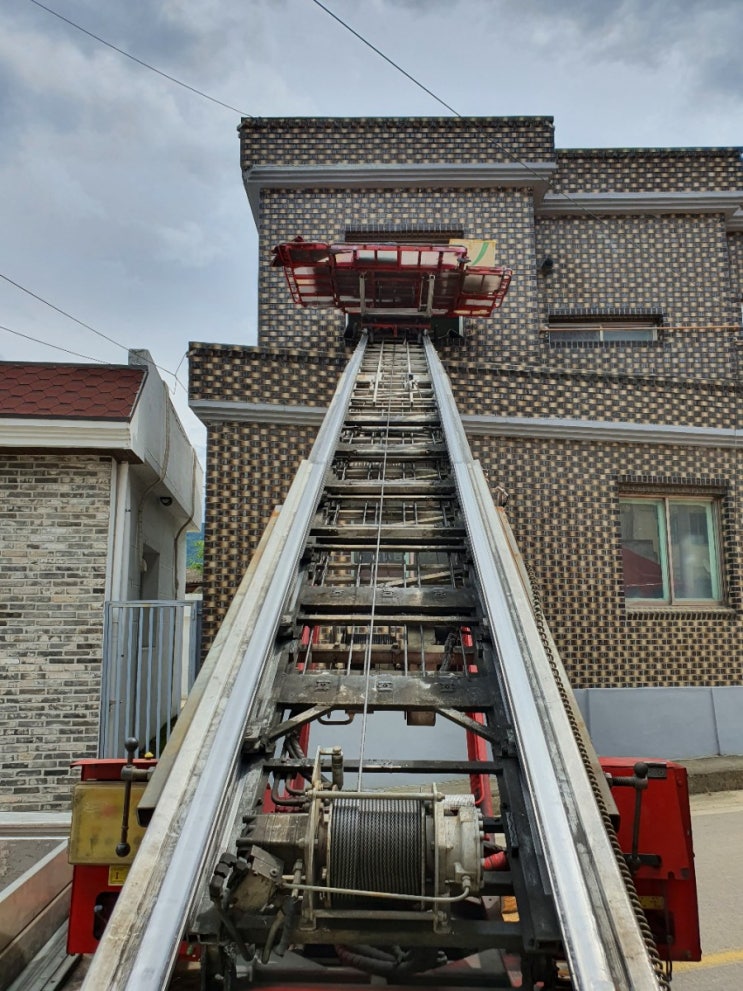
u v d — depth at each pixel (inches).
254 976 103.0
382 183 498.0
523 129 501.0
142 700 348.8
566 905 81.8
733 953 182.1
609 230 526.6
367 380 351.6
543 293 518.6
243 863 86.3
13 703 299.9
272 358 366.3
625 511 399.2
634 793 137.1
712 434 396.2
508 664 125.8
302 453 362.9
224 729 110.7
